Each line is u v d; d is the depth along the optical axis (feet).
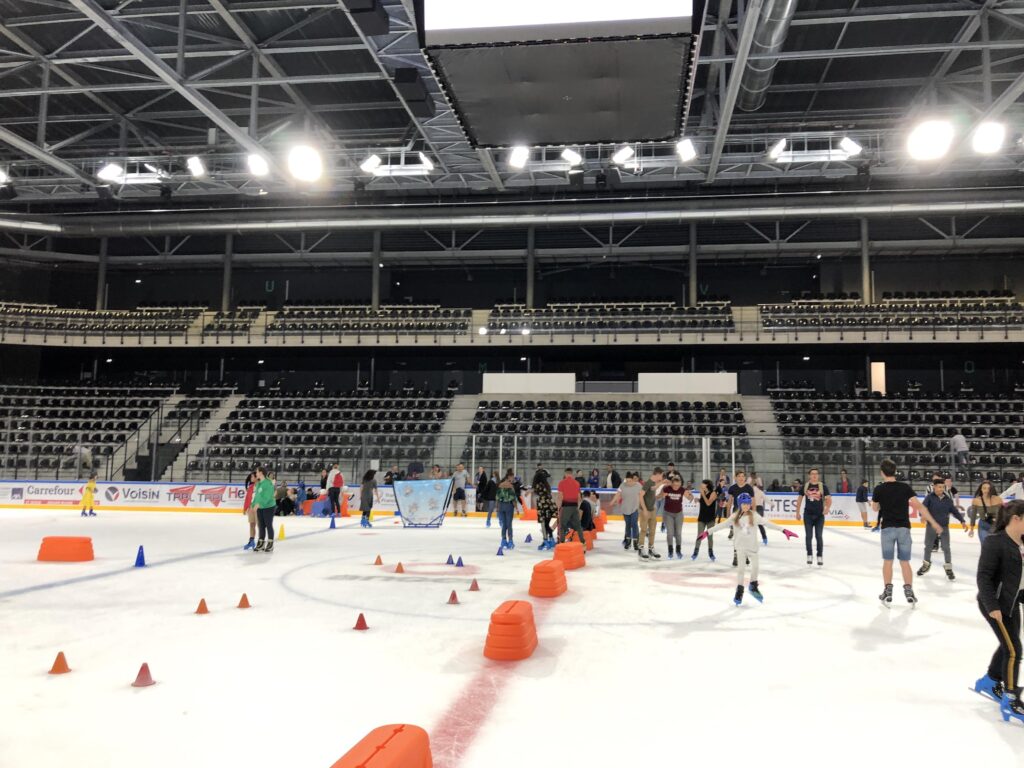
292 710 16.85
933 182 115.34
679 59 34.81
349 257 137.69
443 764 13.84
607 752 14.53
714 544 59.57
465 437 95.50
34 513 89.20
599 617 28.07
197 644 23.12
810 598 32.89
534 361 139.13
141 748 14.56
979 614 29.35
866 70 84.64
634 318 123.75
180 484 93.50
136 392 128.77
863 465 87.92
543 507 54.13
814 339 117.91
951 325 115.14
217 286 146.92
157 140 107.04
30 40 77.20
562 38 33.06
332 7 69.67
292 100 94.58
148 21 74.90
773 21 62.54
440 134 87.10
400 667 20.56
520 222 120.16
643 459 90.48
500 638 21.61
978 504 36.35
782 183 116.47
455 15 33.37
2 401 122.31
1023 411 111.96
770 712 17.03
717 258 135.23
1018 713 16.49
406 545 55.47
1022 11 67.15
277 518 86.17
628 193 121.19
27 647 22.66
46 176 116.26
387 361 141.28
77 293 144.46
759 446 89.35
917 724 16.31
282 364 143.33
